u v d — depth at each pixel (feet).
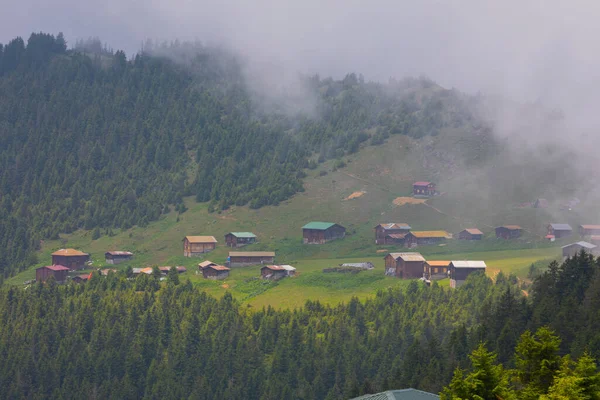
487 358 355.15
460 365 569.23
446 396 353.92
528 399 350.02
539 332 381.81
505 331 595.06
